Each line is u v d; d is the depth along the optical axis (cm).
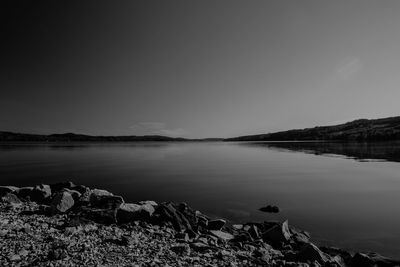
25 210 1878
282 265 1164
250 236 1591
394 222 2044
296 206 2539
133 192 3212
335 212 2323
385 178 4106
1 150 13138
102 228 1489
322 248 1509
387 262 1304
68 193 1975
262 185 3662
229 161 7612
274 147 16075
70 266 950
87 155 10250
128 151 14088
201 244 1317
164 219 1712
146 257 1098
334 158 7606
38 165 6325
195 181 4025
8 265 936
